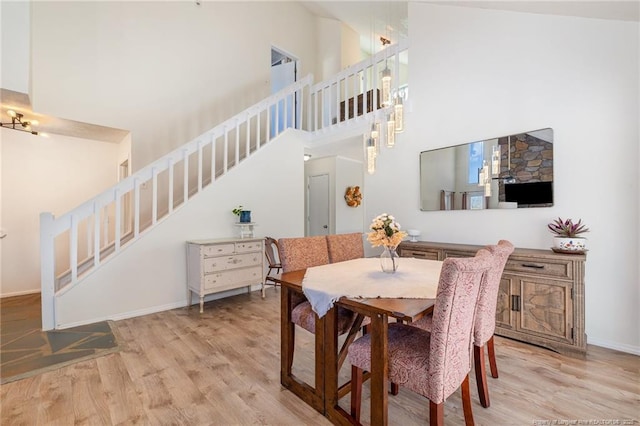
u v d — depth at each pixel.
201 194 3.91
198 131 4.79
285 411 1.72
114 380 2.03
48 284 2.90
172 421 1.63
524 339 2.53
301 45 6.48
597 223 2.53
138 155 4.20
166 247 3.60
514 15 2.99
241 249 3.82
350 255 2.85
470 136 3.30
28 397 1.84
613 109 2.46
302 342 2.66
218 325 3.06
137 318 3.27
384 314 1.36
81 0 3.77
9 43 3.08
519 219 2.96
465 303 1.34
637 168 2.36
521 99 2.95
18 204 4.27
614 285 2.46
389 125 2.53
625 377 2.02
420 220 3.75
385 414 1.41
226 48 5.16
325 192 6.31
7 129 4.18
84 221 4.65
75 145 4.67
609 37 2.48
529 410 1.70
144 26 4.27
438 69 3.58
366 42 7.45
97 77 3.88
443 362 1.28
